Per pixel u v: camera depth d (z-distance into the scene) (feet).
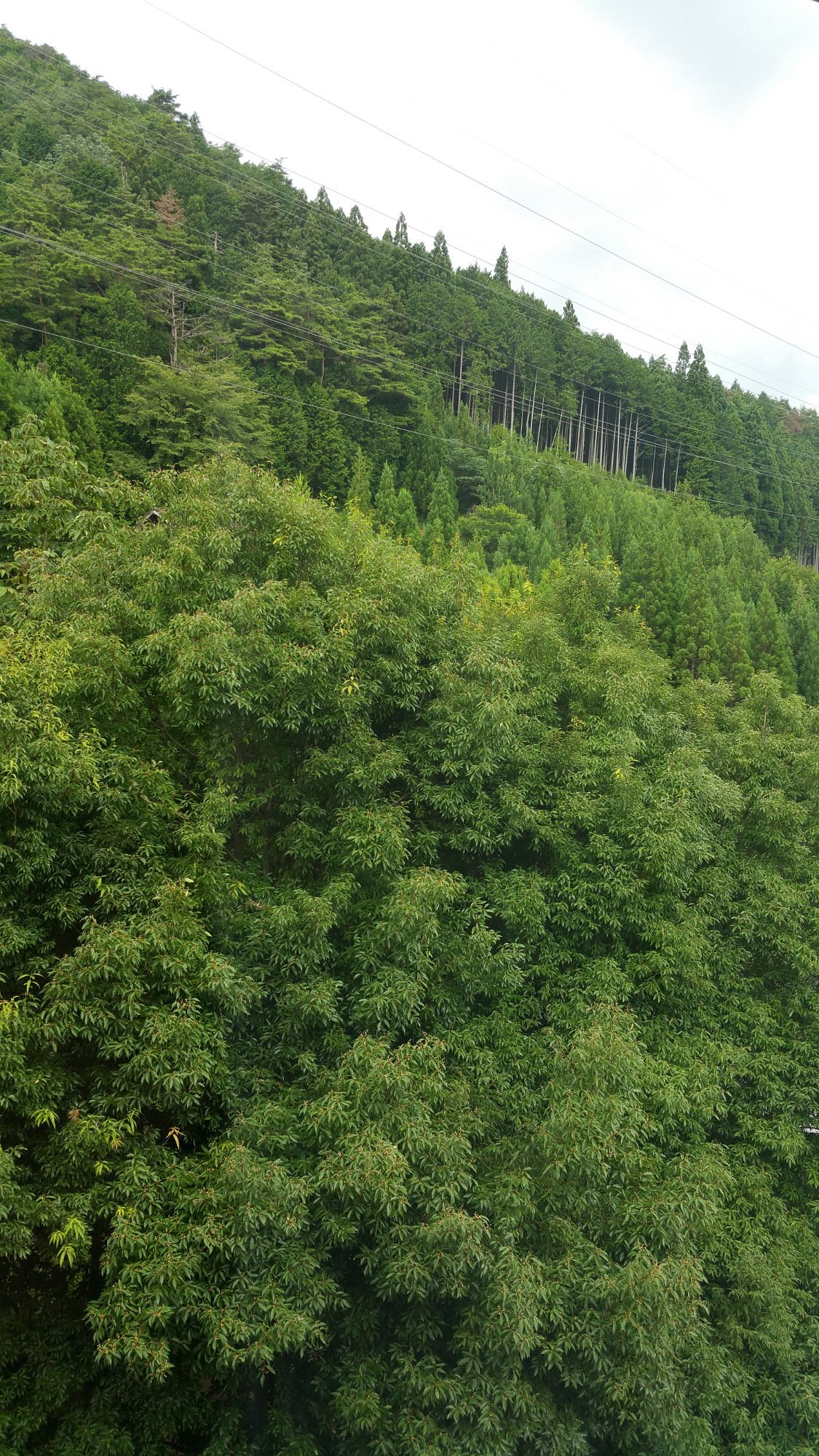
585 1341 35.68
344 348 196.24
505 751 46.60
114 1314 30.09
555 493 190.60
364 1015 38.27
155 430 138.82
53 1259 33.65
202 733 41.55
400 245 286.25
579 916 47.93
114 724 38.96
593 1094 36.99
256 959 39.19
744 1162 50.85
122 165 205.57
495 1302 34.47
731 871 56.34
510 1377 35.27
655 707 61.62
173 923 33.50
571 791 50.03
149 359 145.89
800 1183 53.42
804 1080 53.36
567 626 63.57
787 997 55.57
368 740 42.42
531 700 51.08
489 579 113.70
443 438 203.92
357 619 42.98
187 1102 33.19
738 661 148.66
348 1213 34.42
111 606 39.42
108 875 35.78
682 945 47.34
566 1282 36.11
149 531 42.27
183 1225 31.99
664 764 55.36
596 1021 40.14
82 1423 33.83
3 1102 30.37
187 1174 33.32
